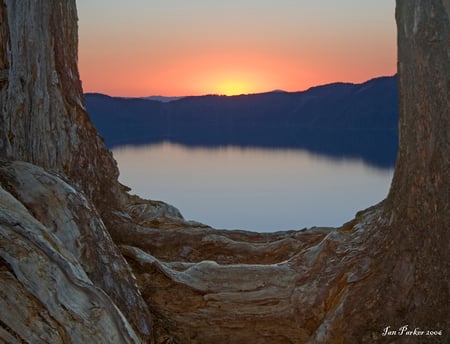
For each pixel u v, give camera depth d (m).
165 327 5.57
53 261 3.54
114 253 5.01
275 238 8.02
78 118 6.80
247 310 5.39
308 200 31.47
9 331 3.09
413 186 4.61
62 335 3.28
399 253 4.66
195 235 7.59
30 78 5.68
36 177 4.69
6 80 5.27
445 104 4.33
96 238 4.84
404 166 4.79
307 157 69.88
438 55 4.37
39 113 5.85
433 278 4.30
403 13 4.68
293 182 40.66
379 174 44.41
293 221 24.98
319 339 4.73
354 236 5.40
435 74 4.39
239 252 7.43
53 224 4.48
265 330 5.38
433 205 4.39
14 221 3.59
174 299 5.56
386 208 5.12
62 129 6.37
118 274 4.90
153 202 9.43
